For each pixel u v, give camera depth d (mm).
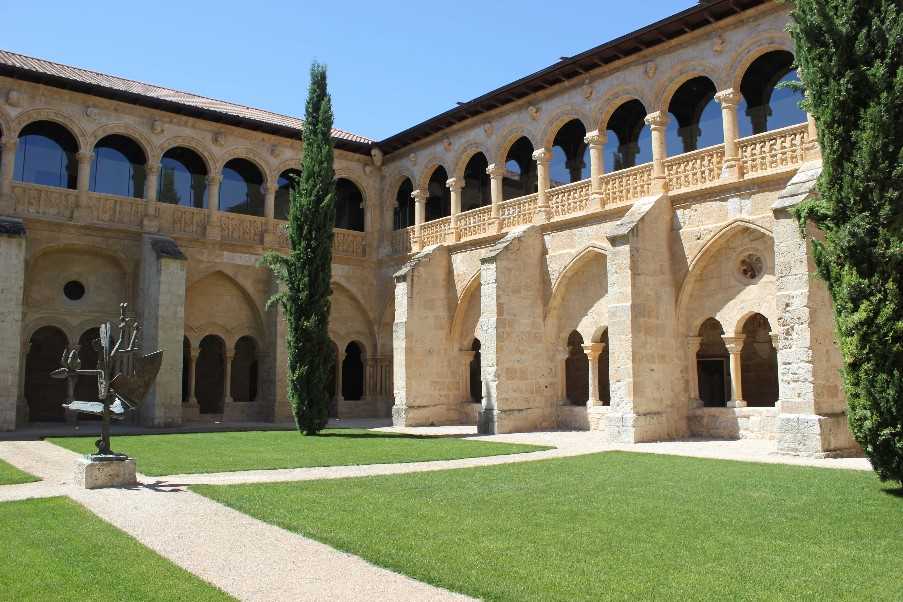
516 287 24547
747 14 20391
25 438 20562
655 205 21203
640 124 25141
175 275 26406
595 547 7684
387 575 6789
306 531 8398
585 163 26922
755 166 19875
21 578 6602
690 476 12711
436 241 30312
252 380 33125
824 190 11688
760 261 19922
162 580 6543
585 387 29094
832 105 11469
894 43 11023
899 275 10883
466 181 31719
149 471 13414
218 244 29531
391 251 33156
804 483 11805
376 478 12648
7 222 24438
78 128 26844
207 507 9969
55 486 11742
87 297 27250
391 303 32656
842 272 11375
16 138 25609
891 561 7176
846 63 11438
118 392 12430
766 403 23797
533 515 9320
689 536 8188
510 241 24625
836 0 11555
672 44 22219
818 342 15883
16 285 23672
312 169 23984
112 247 27359
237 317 30297
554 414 24844
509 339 24062
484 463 14891
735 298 20344
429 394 27656
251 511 9547
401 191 34469
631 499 10461
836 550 7598
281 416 28953
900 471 10898
